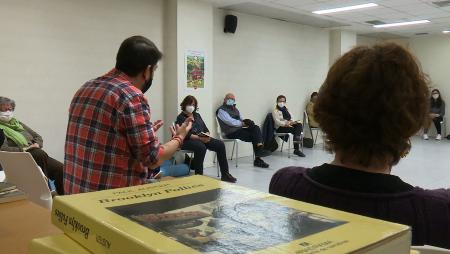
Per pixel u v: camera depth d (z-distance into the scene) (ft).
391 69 2.10
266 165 19.35
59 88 14.98
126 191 1.86
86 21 15.57
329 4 19.53
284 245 1.20
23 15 13.83
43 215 4.24
